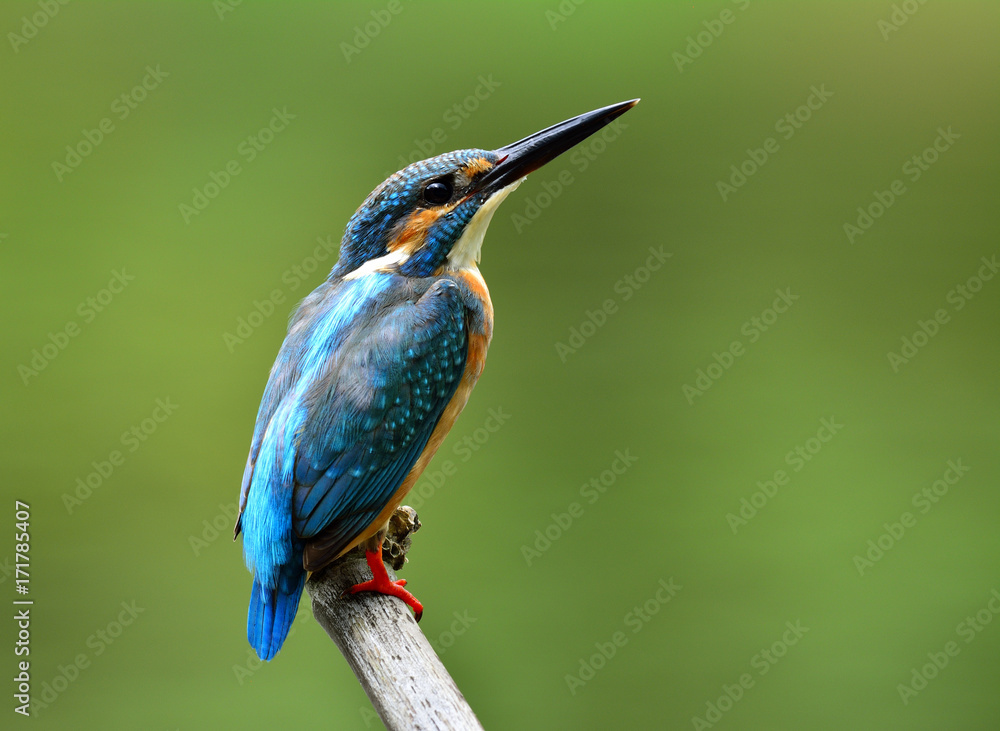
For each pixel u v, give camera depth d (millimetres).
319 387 3961
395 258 3986
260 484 3955
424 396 3969
